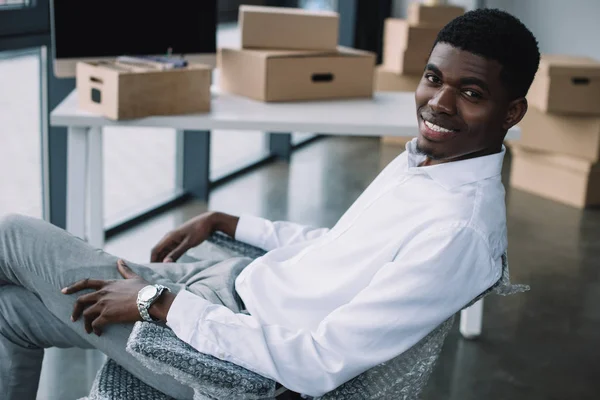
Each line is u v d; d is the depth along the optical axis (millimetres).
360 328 1366
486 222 1404
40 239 1622
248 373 1389
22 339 1703
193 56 3006
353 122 2689
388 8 6059
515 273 3609
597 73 4363
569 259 3826
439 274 1359
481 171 1442
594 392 2660
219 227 1902
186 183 4324
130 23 2809
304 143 5637
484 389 2635
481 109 1413
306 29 3104
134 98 2510
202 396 1409
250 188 4625
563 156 4613
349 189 4754
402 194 1491
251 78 3002
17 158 3598
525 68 1416
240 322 1419
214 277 1705
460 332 3029
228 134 5059
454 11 5277
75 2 2664
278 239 1865
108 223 3783
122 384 1552
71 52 2689
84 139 2609
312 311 1545
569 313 3254
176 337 1437
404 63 5258
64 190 3365
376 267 1476
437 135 1449
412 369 1459
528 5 5996
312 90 3061
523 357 2869
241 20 3076
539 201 4660
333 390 1408
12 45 2932
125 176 4309
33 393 1753
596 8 5527
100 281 1555
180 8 2924
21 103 3488
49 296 1612
